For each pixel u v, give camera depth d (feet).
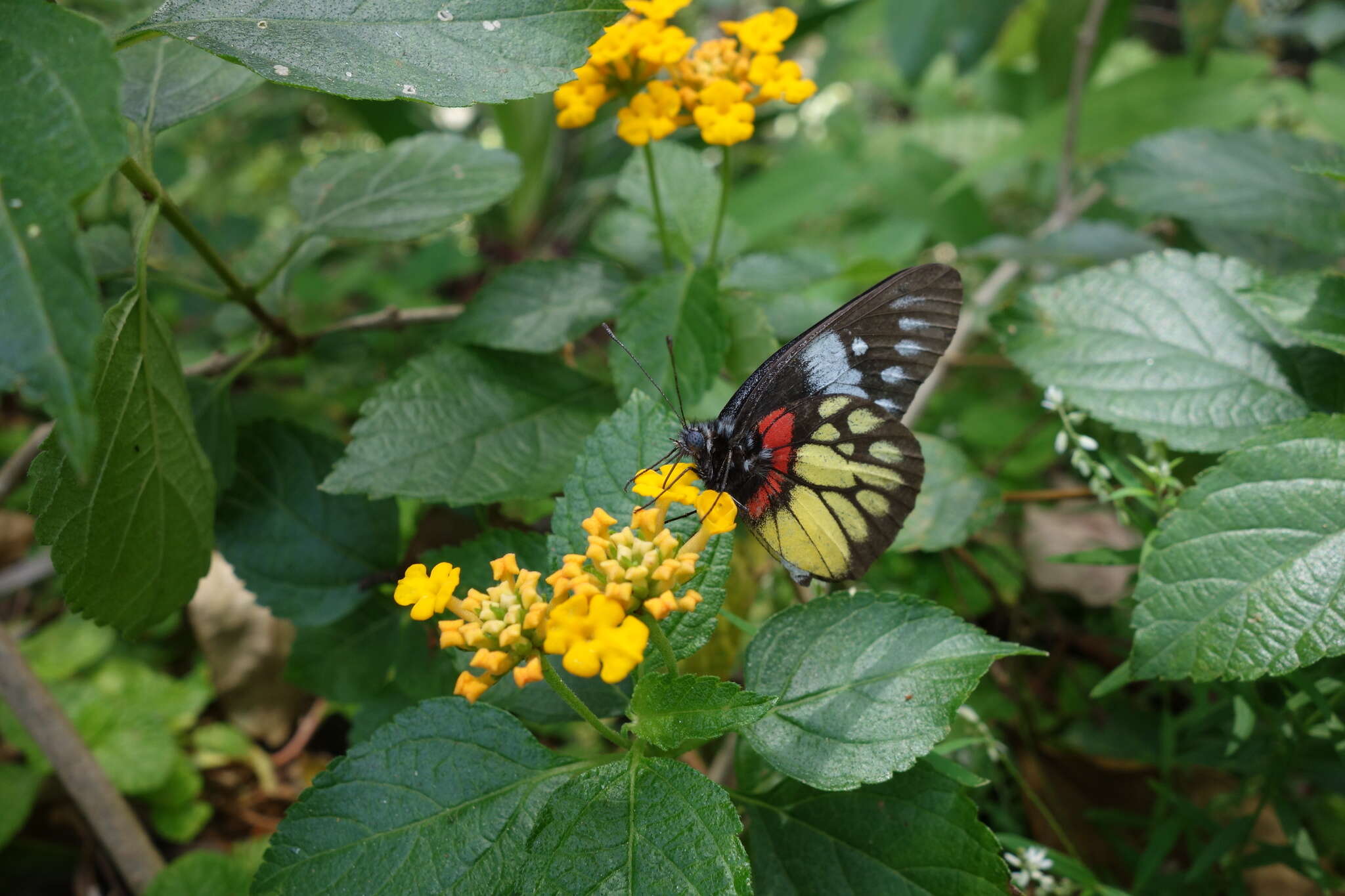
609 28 0.97
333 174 1.09
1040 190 1.92
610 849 0.81
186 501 0.94
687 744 0.86
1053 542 1.22
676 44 0.97
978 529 1.05
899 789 0.87
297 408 1.42
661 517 0.83
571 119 0.99
